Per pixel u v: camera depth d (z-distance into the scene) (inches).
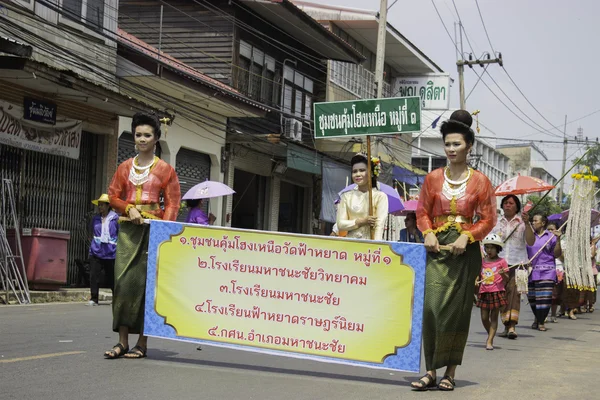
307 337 261.6
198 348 316.8
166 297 279.0
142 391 226.2
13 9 552.4
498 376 283.0
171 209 284.2
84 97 621.6
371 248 255.0
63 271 580.1
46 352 297.0
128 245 281.0
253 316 268.4
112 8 703.7
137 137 281.1
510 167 3006.9
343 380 262.2
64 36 639.1
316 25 994.1
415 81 1407.5
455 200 248.7
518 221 430.6
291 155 986.1
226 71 916.0
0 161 582.2
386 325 253.0
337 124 279.9
